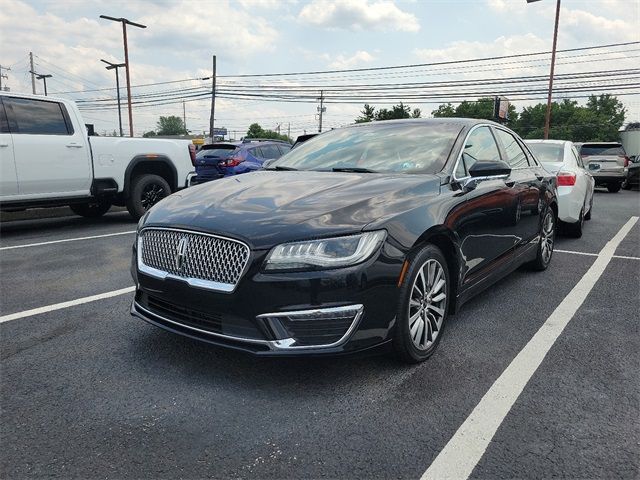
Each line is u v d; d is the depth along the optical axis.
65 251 6.57
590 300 4.59
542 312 4.25
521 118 94.12
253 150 13.67
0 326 3.86
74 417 2.60
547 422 2.57
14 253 6.44
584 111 89.56
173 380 2.99
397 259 2.87
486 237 3.96
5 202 7.18
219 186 3.66
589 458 2.29
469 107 89.19
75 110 7.93
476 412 2.65
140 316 3.27
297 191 3.27
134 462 2.25
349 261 2.70
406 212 3.04
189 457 2.29
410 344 3.07
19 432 2.47
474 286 3.88
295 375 3.05
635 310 4.31
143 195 9.04
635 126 29.83
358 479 2.14
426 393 2.85
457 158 3.81
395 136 4.25
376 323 2.81
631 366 3.21
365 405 2.72
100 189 8.26
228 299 2.73
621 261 6.20
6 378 3.02
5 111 7.11
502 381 2.99
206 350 3.41
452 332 3.78
